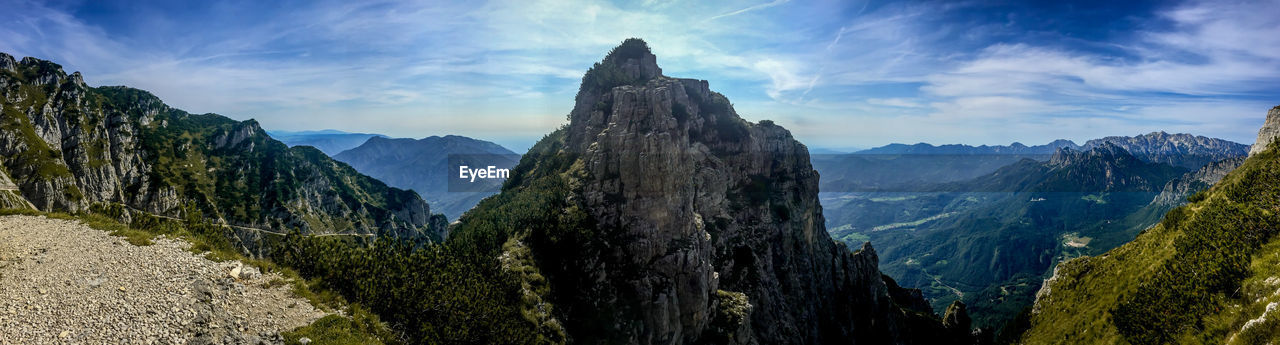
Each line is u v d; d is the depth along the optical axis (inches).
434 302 2586.1
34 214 2640.3
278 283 2260.1
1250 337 2755.9
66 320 1684.3
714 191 5447.8
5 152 7273.6
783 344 4608.8
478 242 3895.2
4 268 1945.1
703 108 6806.1
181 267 2182.6
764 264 5255.9
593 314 3415.4
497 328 2751.0
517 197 4761.3
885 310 6968.5
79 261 2112.5
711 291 4111.7
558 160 5669.3
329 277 2452.0
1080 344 4375.0
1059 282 5689.0
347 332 2070.6
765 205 5787.4
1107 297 4616.1
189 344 1701.5
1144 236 5349.4
